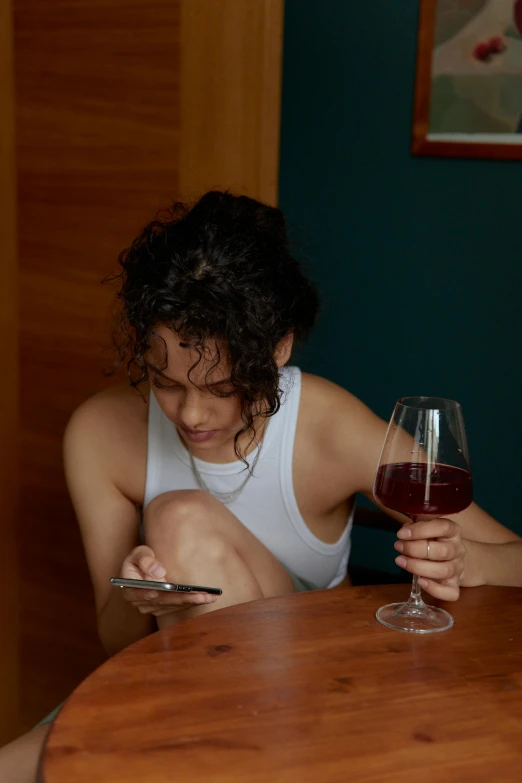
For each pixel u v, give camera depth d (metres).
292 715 0.80
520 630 1.00
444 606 1.08
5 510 2.23
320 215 2.96
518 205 2.67
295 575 1.52
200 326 1.07
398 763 0.73
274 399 1.20
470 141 2.67
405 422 1.00
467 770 0.72
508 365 2.77
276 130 1.79
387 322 2.92
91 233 2.03
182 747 0.75
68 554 2.17
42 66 2.02
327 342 3.02
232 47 1.79
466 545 1.19
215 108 1.83
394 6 2.72
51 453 2.16
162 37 1.86
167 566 1.28
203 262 1.10
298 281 1.26
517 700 0.84
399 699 0.83
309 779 0.70
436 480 0.98
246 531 1.43
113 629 1.46
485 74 2.62
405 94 2.76
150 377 1.16
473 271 2.77
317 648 0.94
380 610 1.05
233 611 1.04
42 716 2.28
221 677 0.87
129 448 1.48
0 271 2.16
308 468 1.44
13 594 2.26
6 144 2.10
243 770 0.71
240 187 1.83
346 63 2.82
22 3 2.01
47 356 2.13
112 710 0.81
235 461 1.42
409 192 2.81
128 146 1.95
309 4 2.84
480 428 2.85
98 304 2.04
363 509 1.70
